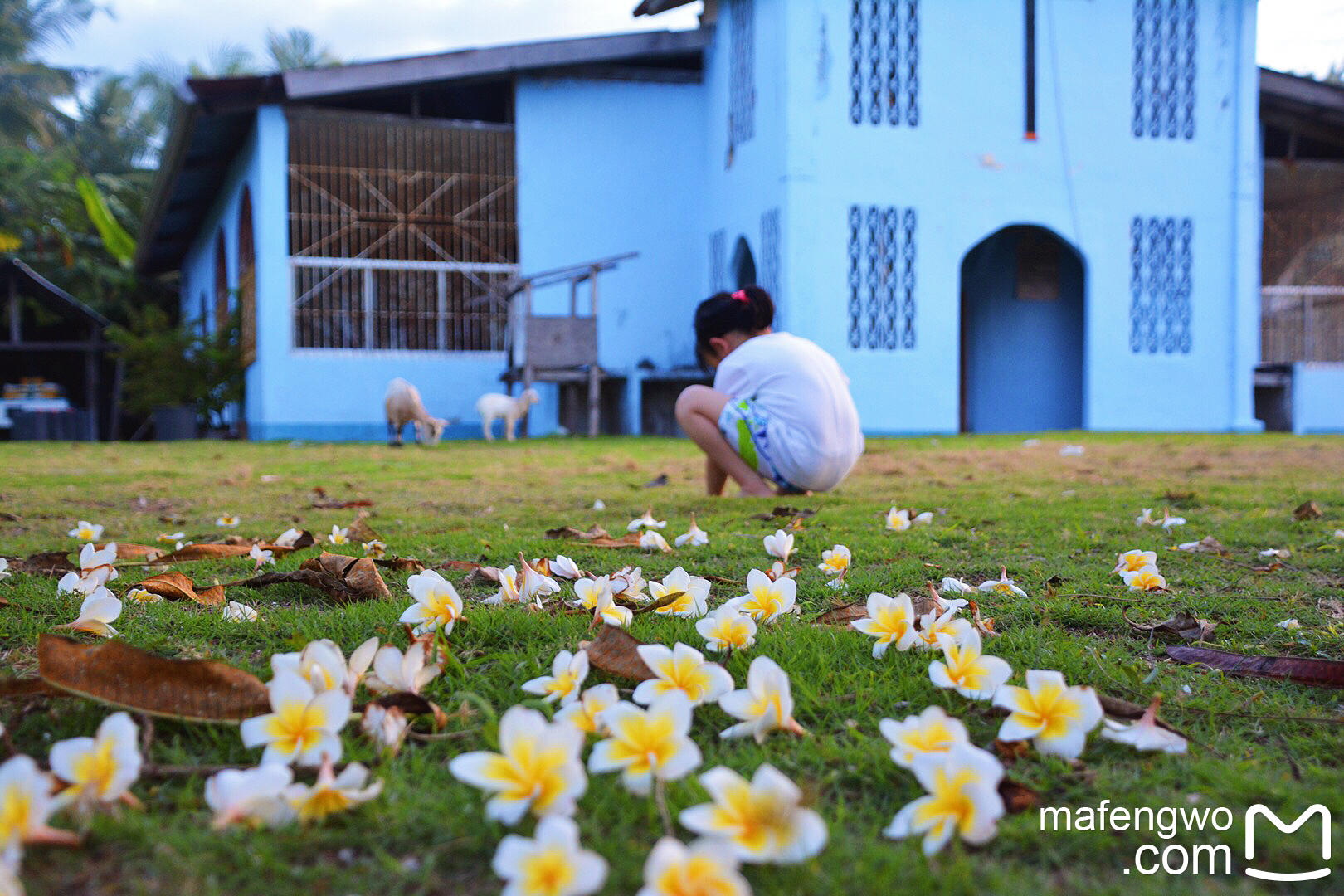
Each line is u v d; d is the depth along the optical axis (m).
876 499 3.58
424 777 0.95
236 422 12.85
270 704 1.01
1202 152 10.97
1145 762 1.02
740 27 11.13
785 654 1.35
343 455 7.07
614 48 11.45
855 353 10.31
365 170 10.97
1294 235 12.31
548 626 1.46
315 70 10.16
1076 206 10.77
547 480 4.75
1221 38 10.93
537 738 0.81
